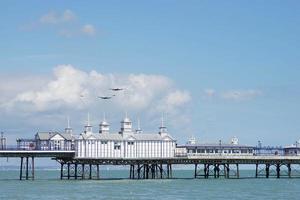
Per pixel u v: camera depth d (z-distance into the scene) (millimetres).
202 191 187875
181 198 166250
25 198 164875
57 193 178750
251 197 170375
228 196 172750
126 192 182625
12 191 185750
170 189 194750
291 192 187125
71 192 182000
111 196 170125
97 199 162875
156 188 198625
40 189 193000
